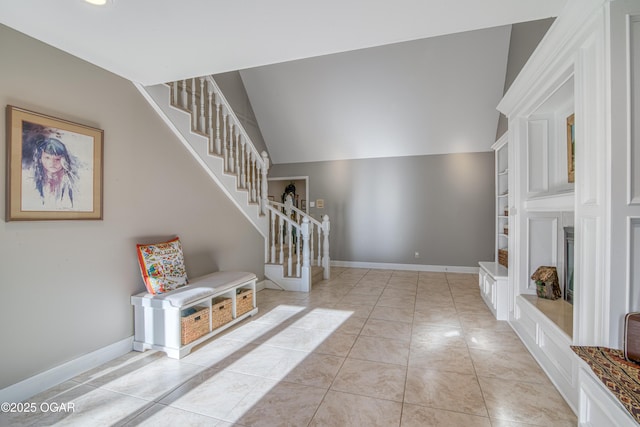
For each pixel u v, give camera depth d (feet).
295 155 21.34
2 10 5.11
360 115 17.71
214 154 11.27
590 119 5.14
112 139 7.71
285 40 6.37
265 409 5.74
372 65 15.30
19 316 5.89
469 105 16.02
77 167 6.86
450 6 5.25
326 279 17.01
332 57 15.39
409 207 19.69
